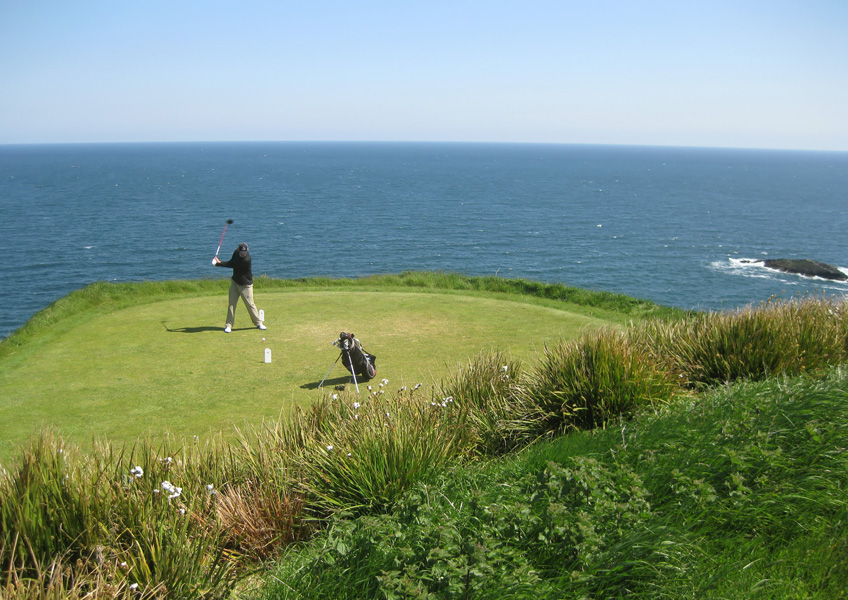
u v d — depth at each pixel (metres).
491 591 3.27
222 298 16.52
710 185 156.25
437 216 87.81
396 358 10.82
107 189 126.31
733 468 4.45
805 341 7.73
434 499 4.46
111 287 16.66
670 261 55.44
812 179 189.25
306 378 9.84
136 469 4.41
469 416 6.85
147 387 9.42
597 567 3.48
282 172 196.62
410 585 3.22
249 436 7.36
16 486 4.20
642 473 4.52
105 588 3.72
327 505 4.98
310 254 58.25
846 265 54.69
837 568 3.55
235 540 4.77
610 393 6.53
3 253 56.75
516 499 4.20
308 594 3.61
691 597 3.38
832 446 4.75
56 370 10.26
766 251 61.56
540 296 17.14
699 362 7.80
